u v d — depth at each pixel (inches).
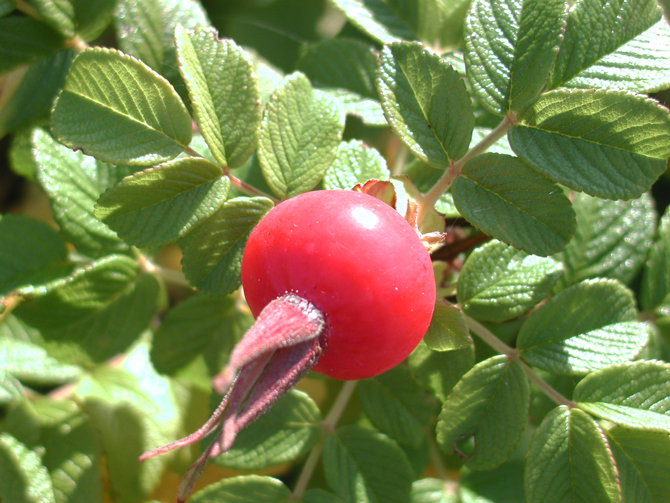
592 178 5.4
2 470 7.0
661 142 5.4
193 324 7.0
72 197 6.7
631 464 5.9
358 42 7.6
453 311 5.5
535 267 6.4
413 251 4.9
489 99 5.7
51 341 6.7
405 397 6.8
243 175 7.1
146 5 6.8
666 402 5.8
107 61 5.4
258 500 6.3
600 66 5.8
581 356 6.0
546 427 5.9
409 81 5.7
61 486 7.1
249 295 5.2
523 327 6.1
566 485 5.8
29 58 6.7
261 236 5.0
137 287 6.8
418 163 7.1
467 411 6.0
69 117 5.5
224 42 5.7
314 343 4.9
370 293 4.8
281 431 6.5
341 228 4.9
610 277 7.1
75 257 6.9
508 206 5.6
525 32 5.7
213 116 5.7
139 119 5.6
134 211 5.6
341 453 6.5
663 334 7.0
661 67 5.7
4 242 6.6
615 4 5.8
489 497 7.0
